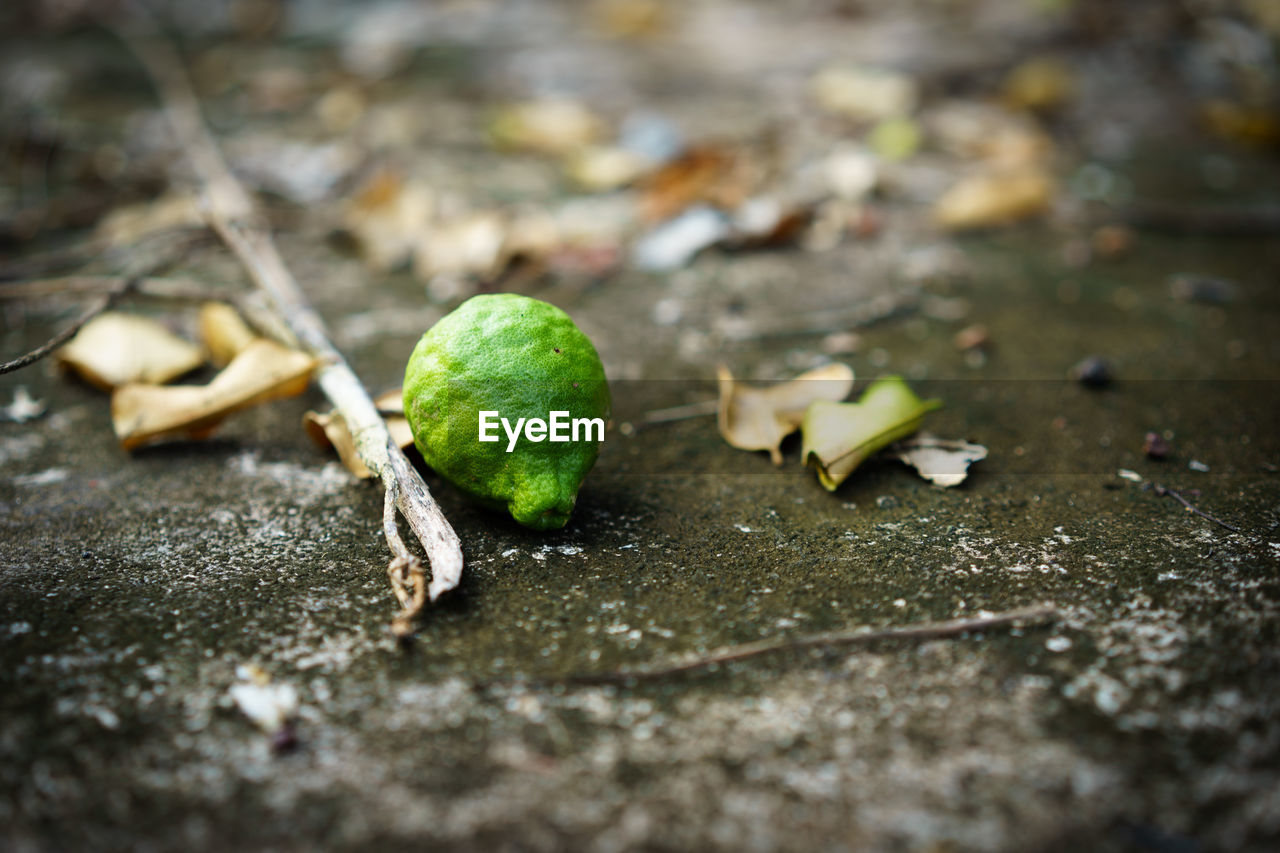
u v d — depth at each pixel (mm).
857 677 460
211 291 583
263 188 829
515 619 478
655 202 779
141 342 591
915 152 935
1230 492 526
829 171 839
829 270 696
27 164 853
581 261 702
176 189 791
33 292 586
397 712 453
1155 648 466
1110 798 433
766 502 526
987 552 500
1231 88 1127
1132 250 727
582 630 474
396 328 639
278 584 490
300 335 555
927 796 435
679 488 534
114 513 519
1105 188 851
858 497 527
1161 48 1254
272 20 1448
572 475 494
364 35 1379
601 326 645
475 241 691
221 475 538
